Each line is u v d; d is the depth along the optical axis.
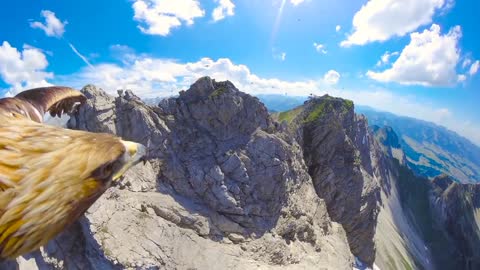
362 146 194.00
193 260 62.78
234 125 85.88
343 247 98.75
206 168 77.12
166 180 73.69
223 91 86.44
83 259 51.06
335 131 130.25
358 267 129.38
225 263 66.19
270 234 78.75
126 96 75.75
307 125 134.25
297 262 79.50
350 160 131.12
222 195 75.69
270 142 85.81
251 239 75.50
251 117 89.06
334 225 110.44
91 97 68.06
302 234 86.81
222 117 84.81
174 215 67.25
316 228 95.75
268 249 75.44
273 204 83.00
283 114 157.50
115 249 53.81
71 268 49.56
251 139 85.44
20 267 41.31
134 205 63.38
